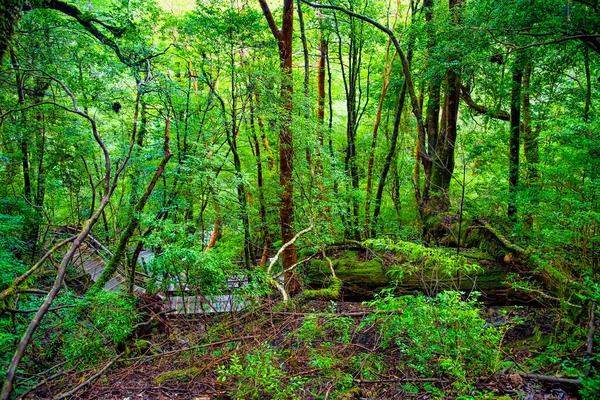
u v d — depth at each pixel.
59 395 3.52
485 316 5.05
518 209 5.35
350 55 10.39
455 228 7.04
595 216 3.51
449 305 3.46
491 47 6.72
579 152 4.21
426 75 7.23
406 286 5.38
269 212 9.12
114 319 4.22
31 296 5.32
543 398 2.96
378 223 9.10
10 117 7.52
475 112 10.79
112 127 9.52
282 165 7.40
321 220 7.41
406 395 3.28
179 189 6.66
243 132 8.73
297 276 6.90
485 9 5.73
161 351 4.63
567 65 6.66
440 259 4.14
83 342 4.09
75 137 8.62
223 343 4.36
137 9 7.35
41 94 7.60
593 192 3.98
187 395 3.51
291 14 7.23
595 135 4.18
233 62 7.52
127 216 7.99
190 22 7.10
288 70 7.25
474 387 3.08
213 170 6.94
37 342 4.61
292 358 3.87
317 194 7.45
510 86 7.62
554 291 4.50
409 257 5.20
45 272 7.07
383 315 4.03
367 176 10.70
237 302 4.93
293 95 7.27
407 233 8.39
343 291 5.81
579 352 3.50
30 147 8.14
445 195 7.94
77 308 4.27
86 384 3.65
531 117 7.96
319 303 5.93
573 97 7.83
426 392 3.29
